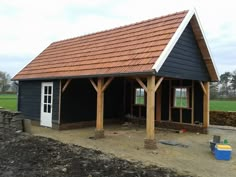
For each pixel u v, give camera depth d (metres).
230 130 14.34
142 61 9.48
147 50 9.95
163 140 10.91
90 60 12.23
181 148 9.48
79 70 11.98
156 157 8.02
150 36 10.80
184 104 14.00
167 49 9.29
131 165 6.43
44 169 6.08
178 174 6.02
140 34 11.52
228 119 16.16
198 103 13.46
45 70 14.47
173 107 14.36
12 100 40.25
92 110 14.65
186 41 11.34
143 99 15.59
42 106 14.28
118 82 16.39
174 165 7.22
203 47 12.02
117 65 10.27
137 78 9.66
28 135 10.10
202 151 9.12
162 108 14.79
